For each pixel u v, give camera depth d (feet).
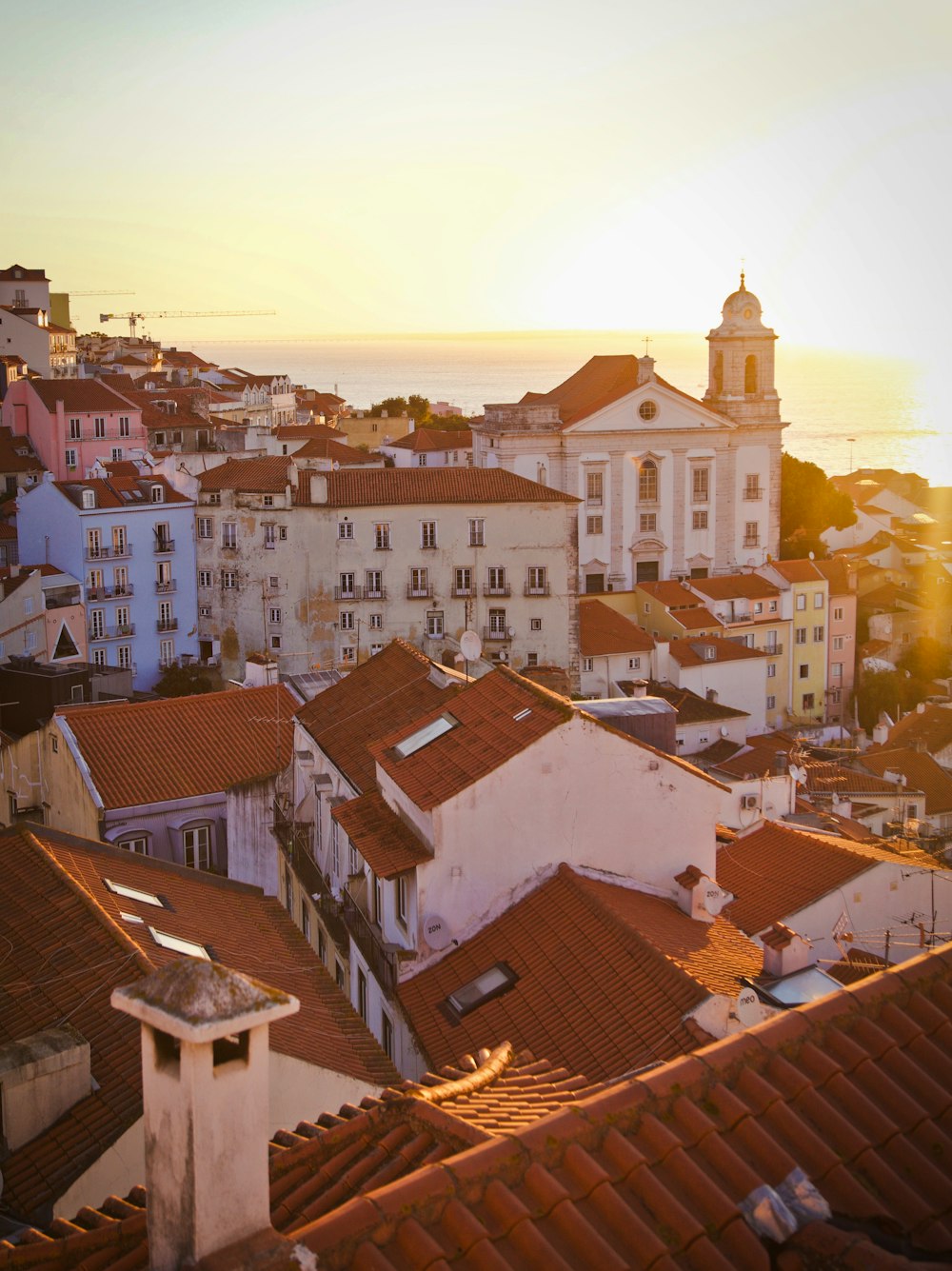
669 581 436.35
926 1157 39.45
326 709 144.87
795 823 176.86
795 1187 37.81
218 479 381.19
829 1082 41.37
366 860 102.94
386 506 366.22
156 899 104.37
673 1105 40.16
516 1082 55.52
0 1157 70.44
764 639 425.28
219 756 151.43
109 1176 68.74
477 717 112.37
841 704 440.04
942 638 481.05
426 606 372.58
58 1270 41.68
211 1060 35.35
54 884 95.86
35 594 321.93
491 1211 36.81
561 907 100.37
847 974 120.37
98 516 360.07
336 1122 52.26
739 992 90.58
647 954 90.68
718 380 501.97
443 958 100.99
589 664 381.19
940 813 285.43
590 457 467.93
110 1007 79.97
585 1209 37.04
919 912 134.82
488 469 385.09
